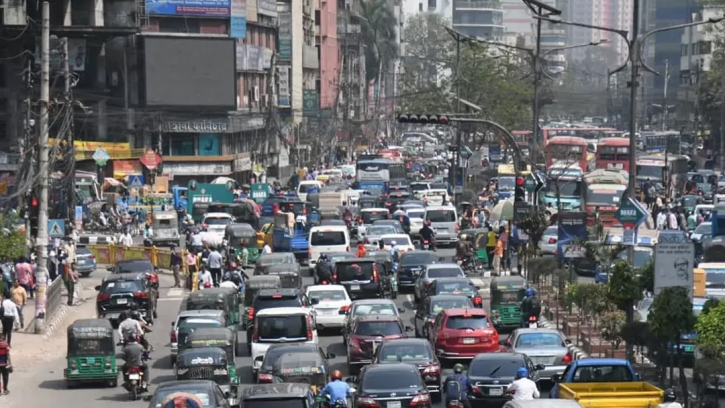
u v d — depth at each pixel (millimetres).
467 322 60812
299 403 41844
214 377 52375
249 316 68000
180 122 187875
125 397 56531
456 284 75500
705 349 44500
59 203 109250
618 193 126688
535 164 94500
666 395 41438
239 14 198125
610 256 72312
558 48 95875
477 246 102250
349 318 66812
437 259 93750
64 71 120625
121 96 183375
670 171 159500
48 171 86375
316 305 73688
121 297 76188
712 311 43750
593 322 68938
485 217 126688
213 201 148500
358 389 47062
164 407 41531
